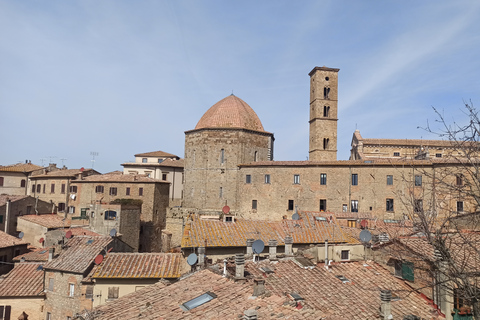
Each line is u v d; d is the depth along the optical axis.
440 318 17.77
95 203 59.81
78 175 74.38
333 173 65.88
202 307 16.08
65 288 34.09
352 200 64.31
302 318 13.88
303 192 66.81
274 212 68.06
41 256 43.41
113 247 39.34
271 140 82.25
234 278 18.92
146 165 90.38
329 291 19.80
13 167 87.38
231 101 82.56
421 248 20.81
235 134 75.38
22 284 36.75
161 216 72.06
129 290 31.55
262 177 69.88
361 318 17.00
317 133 84.75
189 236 32.22
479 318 13.65
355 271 23.38
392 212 61.44
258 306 15.25
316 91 85.94
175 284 20.47
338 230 36.72
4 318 34.97
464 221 19.20
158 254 34.47
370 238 25.34
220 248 32.38
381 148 83.81
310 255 24.84
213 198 74.75
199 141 77.56
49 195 73.81
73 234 51.12
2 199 65.75
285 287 19.28
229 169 74.75
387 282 21.92
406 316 17.61
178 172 92.81
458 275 14.28
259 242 23.22
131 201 67.62
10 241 46.59
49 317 34.84
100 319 17.20
